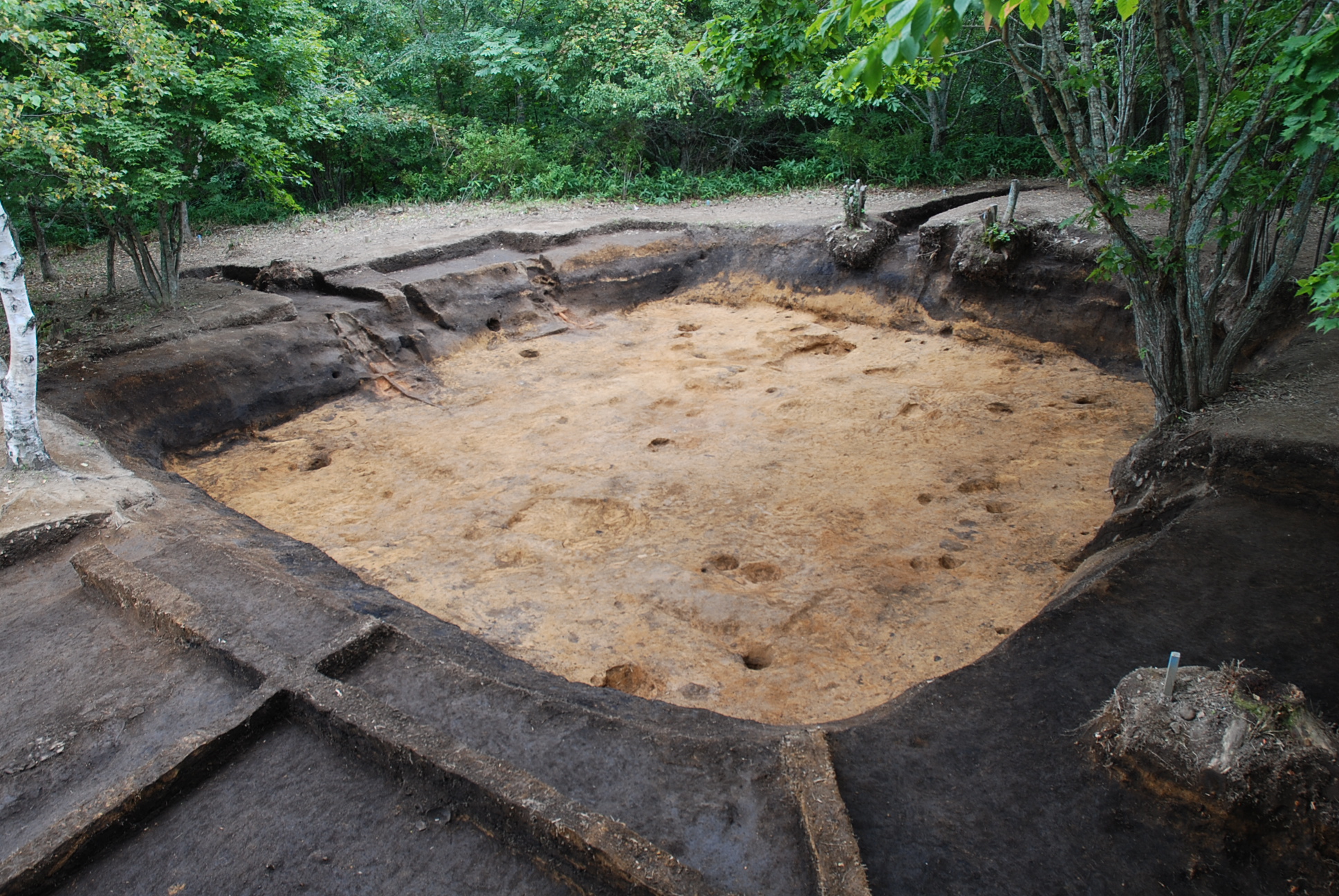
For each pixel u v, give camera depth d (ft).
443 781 11.73
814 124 65.51
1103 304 34.40
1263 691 10.90
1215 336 27.53
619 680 18.01
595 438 30.25
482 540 23.72
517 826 10.94
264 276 40.01
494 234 47.32
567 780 11.95
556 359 38.83
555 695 15.01
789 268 45.39
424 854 11.02
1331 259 14.53
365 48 66.54
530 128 67.31
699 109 59.88
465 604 20.53
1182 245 18.61
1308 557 15.84
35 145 26.08
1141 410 29.68
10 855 10.78
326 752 12.80
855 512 24.30
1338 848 9.77
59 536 19.19
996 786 11.43
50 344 31.14
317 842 11.25
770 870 10.41
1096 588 15.46
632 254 47.24
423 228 51.29
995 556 21.86
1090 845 10.47
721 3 56.95
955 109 60.54
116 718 13.64
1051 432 28.73
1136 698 11.39
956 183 54.08
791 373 36.24
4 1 22.57
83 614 16.60
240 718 12.84
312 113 39.01
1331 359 22.31
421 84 68.49
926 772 11.73
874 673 17.60
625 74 59.77
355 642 14.67
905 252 42.24
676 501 25.30
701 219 50.70
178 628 15.31
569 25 62.64
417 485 27.27
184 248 48.67
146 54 27.25
